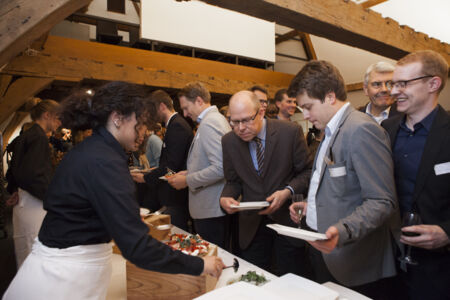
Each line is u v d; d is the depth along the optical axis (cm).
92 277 93
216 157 203
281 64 940
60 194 91
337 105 121
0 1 130
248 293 92
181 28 572
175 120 247
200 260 100
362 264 121
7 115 405
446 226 107
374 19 363
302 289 97
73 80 459
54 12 135
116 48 513
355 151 109
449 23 581
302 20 293
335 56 854
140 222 89
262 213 171
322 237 93
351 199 117
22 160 227
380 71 202
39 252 94
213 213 212
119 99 93
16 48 142
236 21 641
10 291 93
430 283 122
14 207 244
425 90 119
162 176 243
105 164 88
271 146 185
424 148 122
